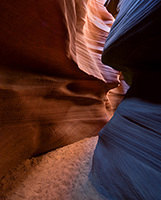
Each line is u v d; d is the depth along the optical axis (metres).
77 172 3.82
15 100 3.19
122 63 3.45
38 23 2.87
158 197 1.43
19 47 2.92
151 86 2.65
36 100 3.90
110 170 2.42
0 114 2.98
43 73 3.87
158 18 1.77
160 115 1.88
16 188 3.15
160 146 1.65
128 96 3.39
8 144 3.29
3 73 2.87
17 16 2.47
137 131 2.12
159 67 2.44
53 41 3.42
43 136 4.37
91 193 2.99
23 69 3.35
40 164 4.06
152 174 1.57
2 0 2.15
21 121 3.54
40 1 2.63
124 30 2.74
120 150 2.30
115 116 3.13
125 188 1.99
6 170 3.42
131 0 3.08
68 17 4.17
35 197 2.97
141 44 2.23
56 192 3.11
